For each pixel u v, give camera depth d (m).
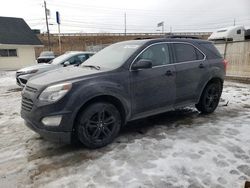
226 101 6.44
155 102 4.18
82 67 4.24
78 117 3.39
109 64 4.00
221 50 11.70
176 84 4.41
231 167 2.98
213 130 4.23
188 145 3.61
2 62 23.03
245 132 4.11
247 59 10.55
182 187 2.61
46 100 3.26
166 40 4.45
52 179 2.83
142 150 3.48
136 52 3.99
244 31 15.13
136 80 3.87
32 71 8.31
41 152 3.53
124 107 3.79
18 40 23.95
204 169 2.95
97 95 3.45
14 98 7.57
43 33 47.12
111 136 3.70
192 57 4.76
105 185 2.68
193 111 5.48
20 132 4.38
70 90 3.29
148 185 2.65
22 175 2.94
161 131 4.23
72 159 3.29
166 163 3.09
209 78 4.96
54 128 3.25
